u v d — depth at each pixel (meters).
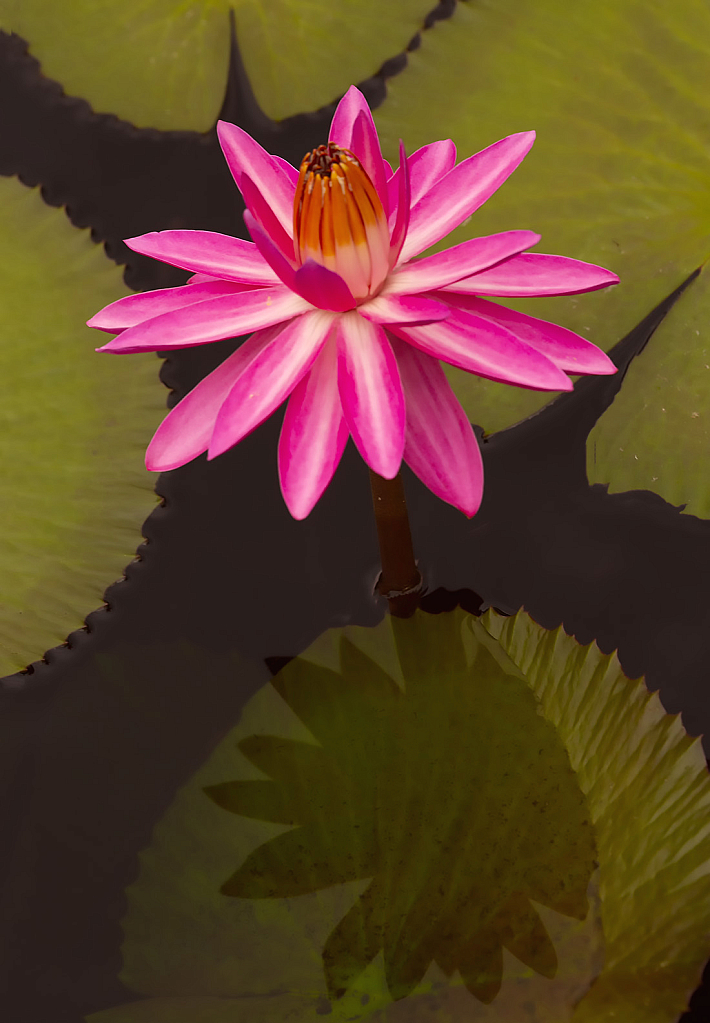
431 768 1.29
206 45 1.48
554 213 1.40
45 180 1.45
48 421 1.37
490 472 1.36
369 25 1.47
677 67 1.42
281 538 1.36
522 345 1.23
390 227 1.26
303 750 1.30
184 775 1.30
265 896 1.27
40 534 1.34
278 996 1.25
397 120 1.43
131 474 1.36
